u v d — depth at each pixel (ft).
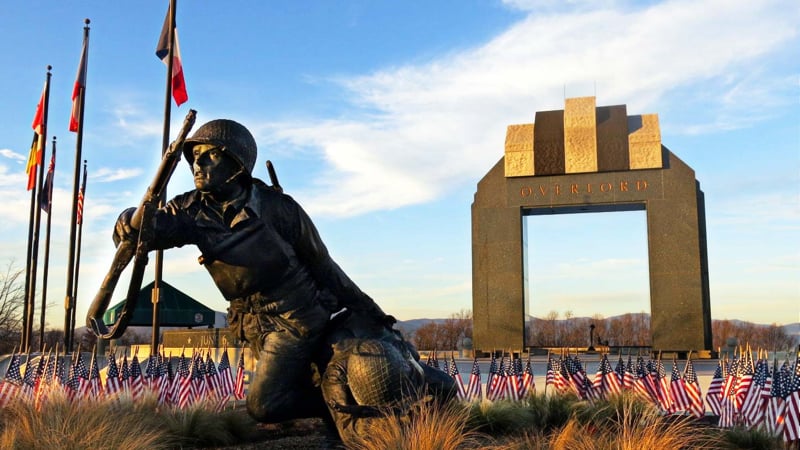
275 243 30.42
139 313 124.26
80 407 32.96
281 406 32.45
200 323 129.80
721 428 39.52
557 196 148.66
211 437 34.50
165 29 77.25
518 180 151.23
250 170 29.99
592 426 37.60
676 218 141.49
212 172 29.14
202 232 29.68
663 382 52.90
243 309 32.89
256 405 32.32
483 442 33.06
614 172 146.30
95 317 30.50
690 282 139.03
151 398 39.83
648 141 145.07
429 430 27.37
